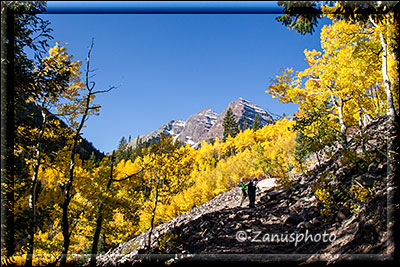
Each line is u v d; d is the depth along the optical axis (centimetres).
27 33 634
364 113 1202
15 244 639
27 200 872
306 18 657
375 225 442
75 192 1051
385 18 666
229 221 911
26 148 764
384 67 689
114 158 1080
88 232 1356
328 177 813
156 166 977
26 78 624
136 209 1148
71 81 991
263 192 1215
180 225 1127
